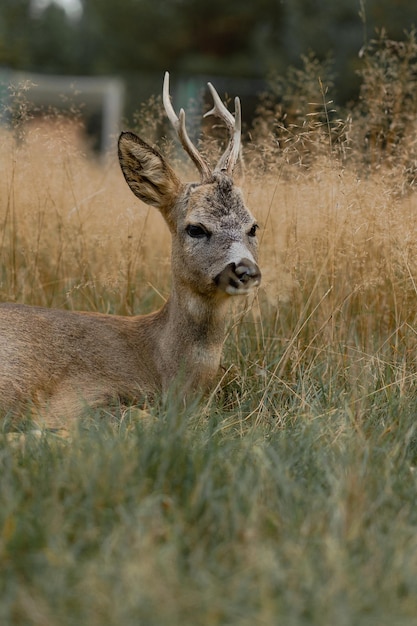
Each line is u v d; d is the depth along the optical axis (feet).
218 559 23.07
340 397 35.09
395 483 27.22
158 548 22.90
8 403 34.19
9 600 21.08
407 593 22.11
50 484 25.61
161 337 36.58
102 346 36.29
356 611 21.04
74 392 35.22
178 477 26.40
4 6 181.68
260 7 172.55
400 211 41.55
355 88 103.35
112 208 45.62
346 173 42.11
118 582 21.42
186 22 176.96
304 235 41.78
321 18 131.03
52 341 35.65
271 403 35.78
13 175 44.11
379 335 40.42
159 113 50.60
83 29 186.91
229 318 41.22
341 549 23.00
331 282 40.96
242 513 24.70
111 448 27.09
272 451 28.17
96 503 24.50
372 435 30.58
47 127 48.08
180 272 35.73
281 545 23.50
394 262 40.81
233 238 34.83
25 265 45.88
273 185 44.19
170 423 28.53
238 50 175.94
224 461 27.78
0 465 27.20
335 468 27.09
